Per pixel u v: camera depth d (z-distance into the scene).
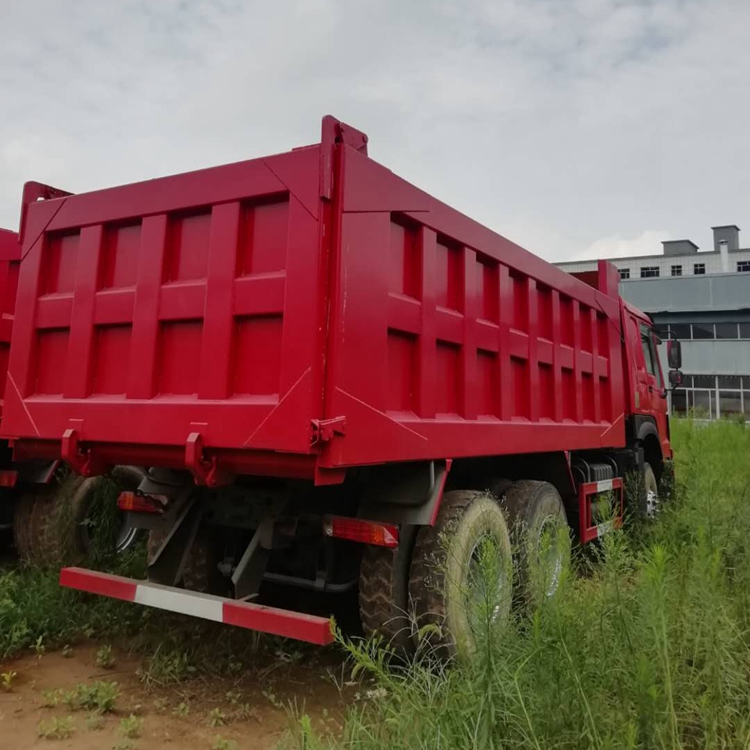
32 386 3.78
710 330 31.27
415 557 3.51
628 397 7.04
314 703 3.33
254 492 3.63
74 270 3.74
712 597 2.87
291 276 2.84
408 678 3.07
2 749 2.82
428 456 3.39
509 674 2.46
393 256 3.32
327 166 2.85
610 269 6.77
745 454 10.34
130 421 3.27
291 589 4.61
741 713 2.54
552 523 4.61
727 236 52.56
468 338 3.89
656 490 7.78
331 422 2.73
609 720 2.31
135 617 4.32
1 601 4.05
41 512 5.20
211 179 3.18
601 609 2.81
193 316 3.16
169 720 3.12
